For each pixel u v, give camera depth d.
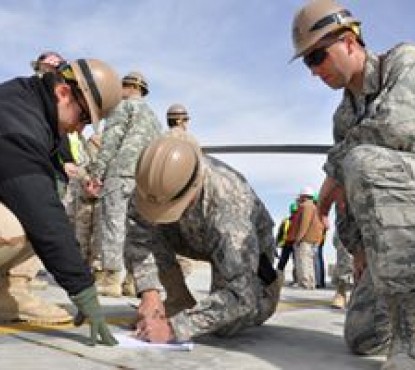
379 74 2.73
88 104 2.97
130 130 5.56
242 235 3.09
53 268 2.82
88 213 5.91
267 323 4.00
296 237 9.76
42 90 2.95
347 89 3.02
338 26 2.71
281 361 2.82
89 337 3.15
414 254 2.47
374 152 2.54
